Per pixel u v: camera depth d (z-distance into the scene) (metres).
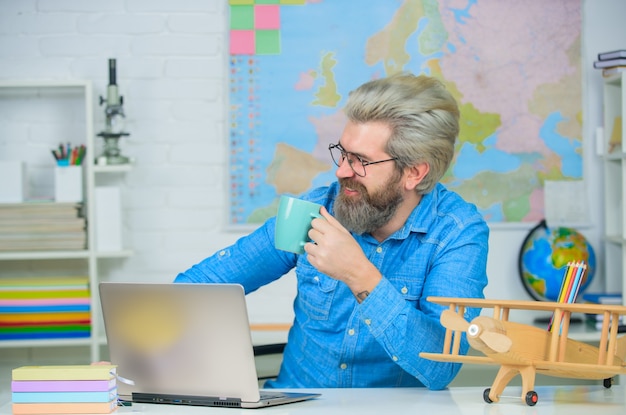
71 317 3.45
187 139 3.73
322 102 3.71
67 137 3.72
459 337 1.75
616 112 3.64
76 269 3.73
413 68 3.73
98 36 3.71
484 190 3.75
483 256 2.09
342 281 1.99
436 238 2.12
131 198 3.72
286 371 2.32
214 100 3.74
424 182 2.10
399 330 1.83
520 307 1.66
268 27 3.71
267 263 2.30
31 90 3.70
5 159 3.70
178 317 1.75
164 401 1.80
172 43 3.72
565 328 1.66
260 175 3.71
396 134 2.01
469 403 1.75
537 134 3.76
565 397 1.81
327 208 2.29
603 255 3.77
